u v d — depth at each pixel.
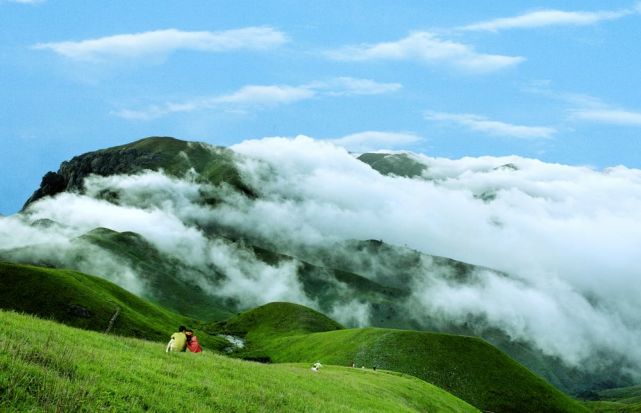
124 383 24.39
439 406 67.06
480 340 164.50
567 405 144.88
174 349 38.12
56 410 19.34
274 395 33.62
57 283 171.75
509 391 143.12
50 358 23.69
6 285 164.88
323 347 170.38
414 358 148.62
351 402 43.59
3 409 18.25
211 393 28.52
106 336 34.84
